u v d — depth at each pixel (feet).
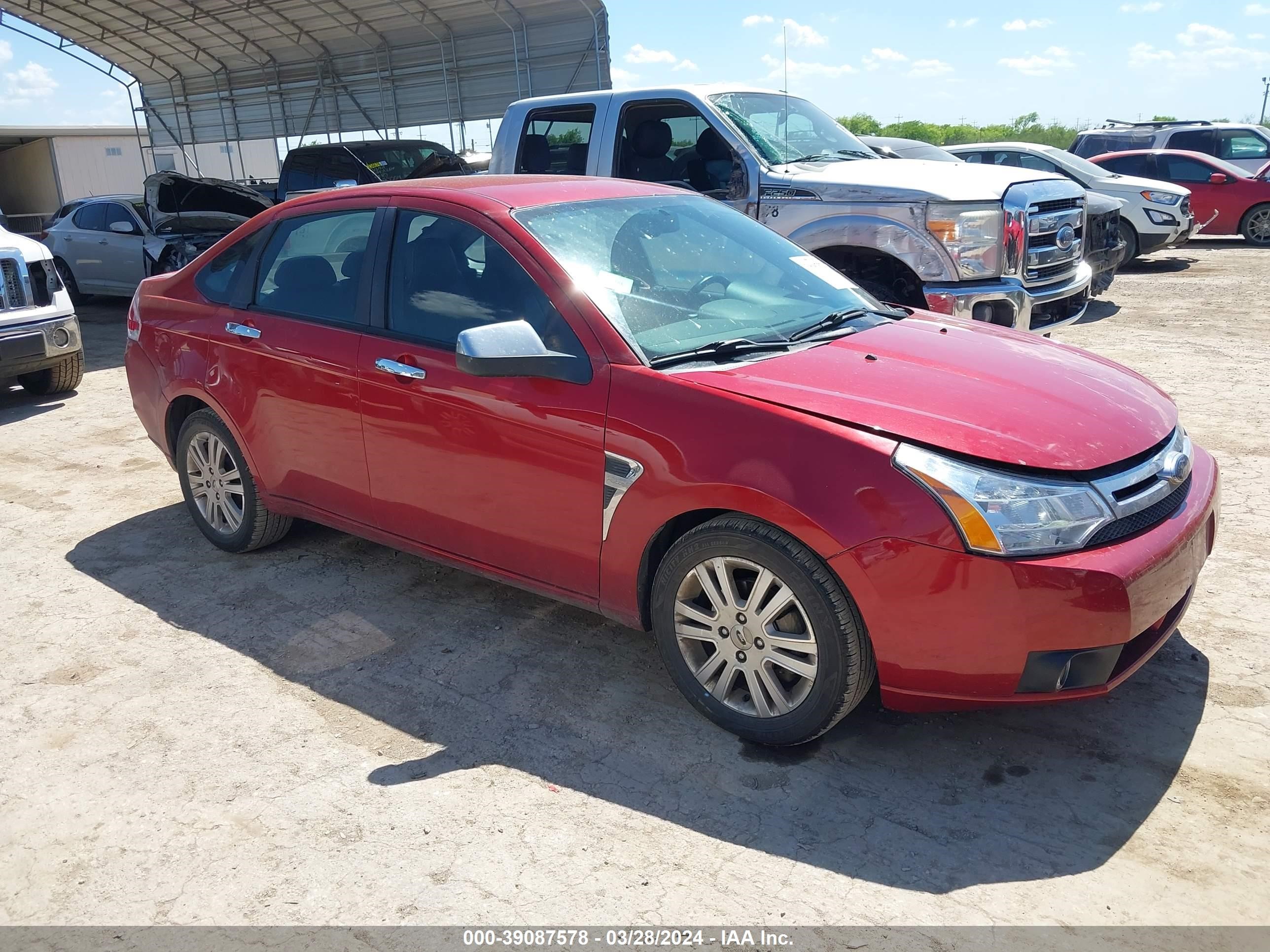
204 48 67.21
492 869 8.41
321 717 10.87
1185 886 7.89
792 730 9.58
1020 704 8.82
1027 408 9.54
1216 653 11.31
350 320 12.67
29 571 15.21
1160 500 9.29
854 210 20.75
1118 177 45.27
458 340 10.11
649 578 10.54
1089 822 8.70
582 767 9.81
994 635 8.53
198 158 76.28
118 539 16.42
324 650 12.37
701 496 9.49
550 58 56.70
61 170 107.24
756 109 23.35
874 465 8.74
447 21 58.18
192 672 11.94
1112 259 33.27
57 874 8.57
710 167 22.84
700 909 7.85
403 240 12.31
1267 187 51.42
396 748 10.25
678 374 10.05
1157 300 36.04
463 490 11.59
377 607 13.55
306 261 13.48
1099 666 8.77
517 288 11.12
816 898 7.93
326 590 14.14
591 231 11.77
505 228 11.37
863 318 12.35
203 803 9.43
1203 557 9.97
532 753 10.06
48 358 25.62
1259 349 26.53
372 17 58.13
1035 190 21.11
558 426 10.47
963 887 7.98
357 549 15.60
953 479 8.56
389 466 12.33
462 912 7.93
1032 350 11.48
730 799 9.23
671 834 8.77
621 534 10.26
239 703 11.21
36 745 10.51
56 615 13.61
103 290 44.16
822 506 8.80
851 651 9.05
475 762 9.95
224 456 14.99
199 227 42.57
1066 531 8.57
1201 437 18.94
